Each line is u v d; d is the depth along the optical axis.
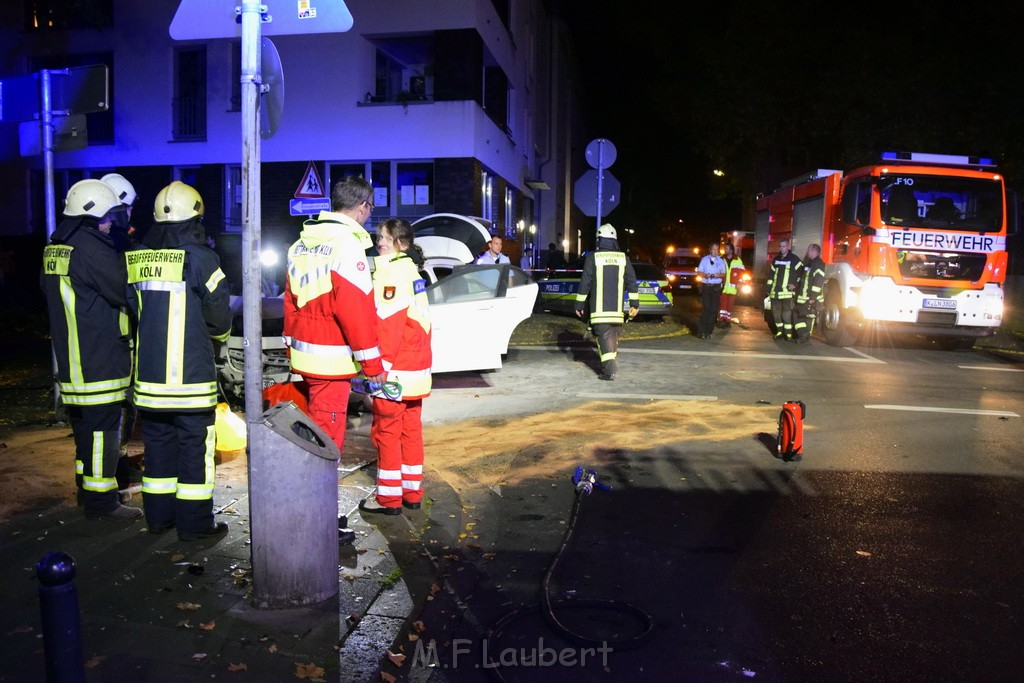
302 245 4.28
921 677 3.36
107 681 3.05
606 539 4.89
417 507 5.20
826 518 5.29
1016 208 14.05
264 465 3.60
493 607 3.98
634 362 12.00
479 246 13.55
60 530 4.55
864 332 14.37
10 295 20.09
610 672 3.38
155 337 4.24
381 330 4.75
